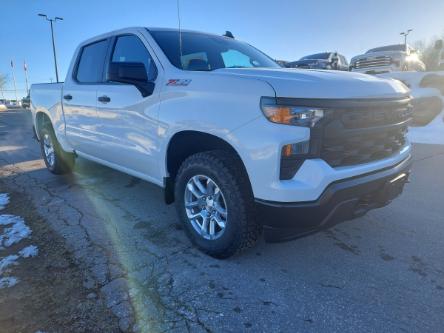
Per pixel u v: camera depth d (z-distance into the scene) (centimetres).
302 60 1644
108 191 479
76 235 343
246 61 385
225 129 256
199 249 307
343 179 244
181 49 330
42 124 565
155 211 405
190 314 231
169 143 310
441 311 233
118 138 374
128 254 306
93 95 409
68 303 242
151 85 325
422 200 424
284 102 232
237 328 219
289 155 233
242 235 270
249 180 252
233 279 269
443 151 657
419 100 722
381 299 245
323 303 241
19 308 239
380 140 278
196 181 300
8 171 617
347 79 263
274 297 248
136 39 368
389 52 1445
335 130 239
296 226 244
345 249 312
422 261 292
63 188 496
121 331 217
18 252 312
